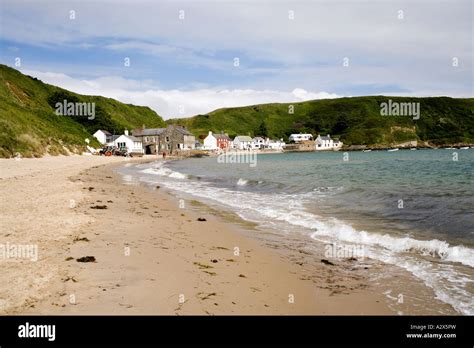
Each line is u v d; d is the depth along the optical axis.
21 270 8.03
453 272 9.02
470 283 8.30
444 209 16.81
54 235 11.21
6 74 100.31
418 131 177.62
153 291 7.39
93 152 84.06
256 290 7.98
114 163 65.12
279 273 9.17
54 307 6.42
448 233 12.59
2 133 48.28
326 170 47.16
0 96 66.06
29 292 6.94
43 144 56.81
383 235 12.50
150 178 38.09
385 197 21.20
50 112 92.06
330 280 8.70
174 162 82.56
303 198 22.52
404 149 166.00
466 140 163.75
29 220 13.06
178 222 15.16
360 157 96.19
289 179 35.25
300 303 7.36
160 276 8.31
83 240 10.90
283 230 14.10
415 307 7.16
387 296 7.71
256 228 14.48
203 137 166.62
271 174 42.66
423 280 8.55
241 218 16.56
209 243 12.03
